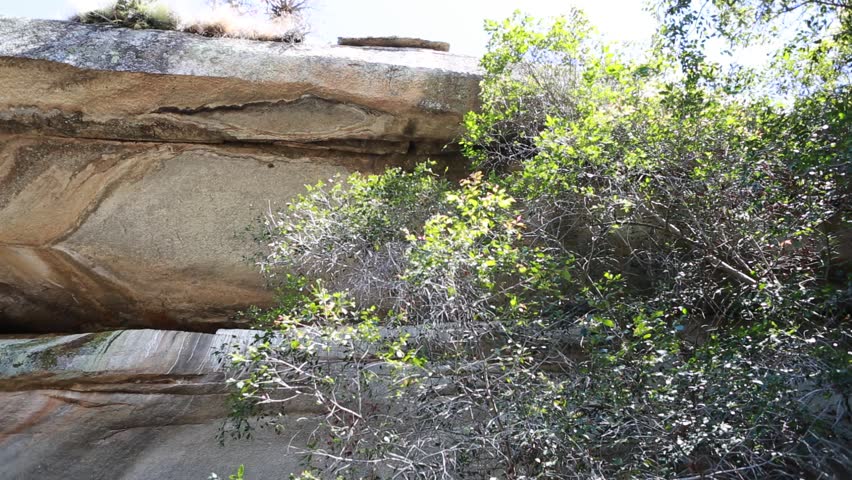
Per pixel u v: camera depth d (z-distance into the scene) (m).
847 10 4.78
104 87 5.47
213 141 5.82
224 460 4.46
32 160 5.57
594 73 4.89
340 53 6.00
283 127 5.82
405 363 3.83
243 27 6.27
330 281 5.19
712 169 4.42
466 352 3.91
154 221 5.74
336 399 4.11
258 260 5.66
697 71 4.60
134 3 6.26
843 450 3.66
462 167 6.21
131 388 4.60
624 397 3.47
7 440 4.39
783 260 4.65
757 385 3.39
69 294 5.76
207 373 4.68
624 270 5.09
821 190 4.26
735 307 4.41
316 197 5.00
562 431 3.42
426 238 3.92
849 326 4.15
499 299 4.54
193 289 5.80
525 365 3.96
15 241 5.57
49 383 4.56
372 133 5.97
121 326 5.87
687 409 3.47
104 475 4.41
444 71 5.95
